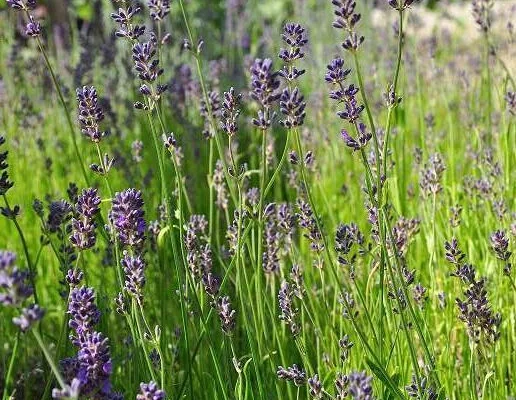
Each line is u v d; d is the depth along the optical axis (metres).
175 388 0.83
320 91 1.39
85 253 1.06
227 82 1.46
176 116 1.21
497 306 0.89
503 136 1.06
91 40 1.43
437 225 1.02
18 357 0.91
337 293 0.89
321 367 0.87
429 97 1.48
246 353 0.86
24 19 1.61
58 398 0.60
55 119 1.44
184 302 0.76
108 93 1.40
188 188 1.11
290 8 2.16
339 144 1.36
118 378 0.84
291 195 1.19
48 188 1.21
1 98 1.39
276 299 0.90
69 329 0.85
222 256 0.93
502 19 1.46
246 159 1.32
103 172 0.76
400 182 1.10
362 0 1.60
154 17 0.80
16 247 1.12
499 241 0.79
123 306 0.74
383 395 0.77
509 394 0.85
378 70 1.54
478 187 0.98
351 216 1.11
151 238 0.91
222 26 1.92
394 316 0.79
